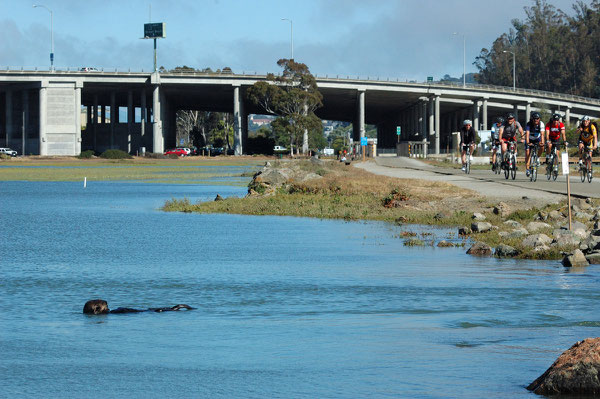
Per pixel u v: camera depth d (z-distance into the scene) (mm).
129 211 55781
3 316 18562
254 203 57156
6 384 12789
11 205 62875
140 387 12539
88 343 15602
